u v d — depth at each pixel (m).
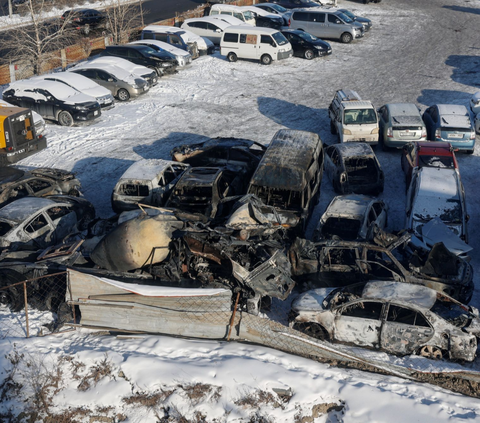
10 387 8.40
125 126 21.31
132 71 24.77
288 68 29.44
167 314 9.43
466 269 10.57
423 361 9.03
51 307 10.40
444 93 24.88
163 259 10.68
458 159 17.97
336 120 19.34
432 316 8.90
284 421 7.80
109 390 8.29
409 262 10.66
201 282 10.49
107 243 10.65
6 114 16.48
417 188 13.51
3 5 41.34
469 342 8.79
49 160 18.20
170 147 19.23
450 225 12.53
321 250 10.89
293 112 22.95
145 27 31.66
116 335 9.62
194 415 7.91
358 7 45.06
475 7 45.41
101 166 17.75
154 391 8.23
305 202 13.24
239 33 29.58
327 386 8.29
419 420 7.64
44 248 11.98
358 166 15.96
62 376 8.58
